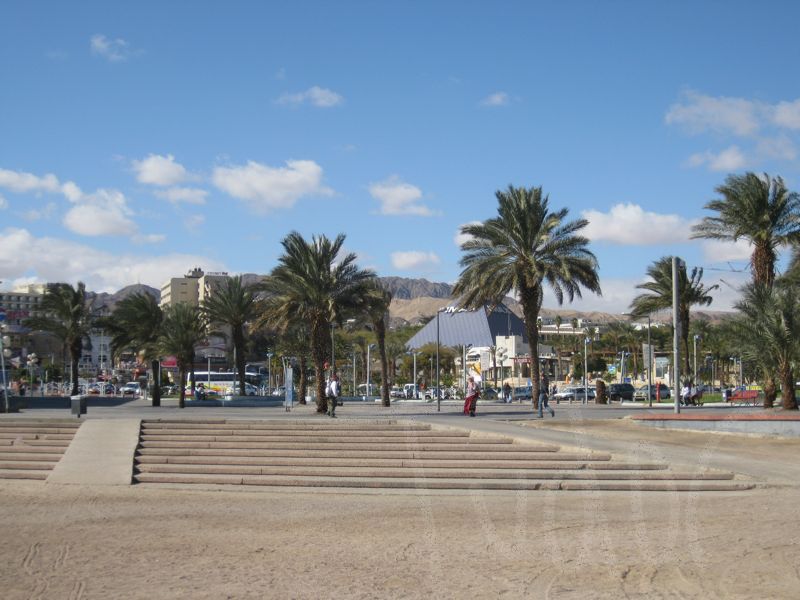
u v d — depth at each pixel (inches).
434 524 547.2
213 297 2564.0
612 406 1995.6
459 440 875.4
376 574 401.7
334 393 1186.0
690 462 774.5
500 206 1569.9
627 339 4074.8
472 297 1606.8
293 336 2405.3
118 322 2440.9
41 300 2506.2
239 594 365.1
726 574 392.8
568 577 391.2
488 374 4173.2
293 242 1471.5
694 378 2878.9
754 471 745.6
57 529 539.2
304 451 844.0
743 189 1423.5
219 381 3730.3
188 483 758.5
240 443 883.4
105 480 759.7
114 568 420.8
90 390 2945.4
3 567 425.1
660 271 2086.6
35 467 817.5
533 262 1524.4
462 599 353.1
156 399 1956.2
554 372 4441.4
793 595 354.0
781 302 1207.6
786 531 498.0
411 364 4207.7
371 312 1569.9
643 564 415.8
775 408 1254.9
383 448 851.4
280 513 601.3
